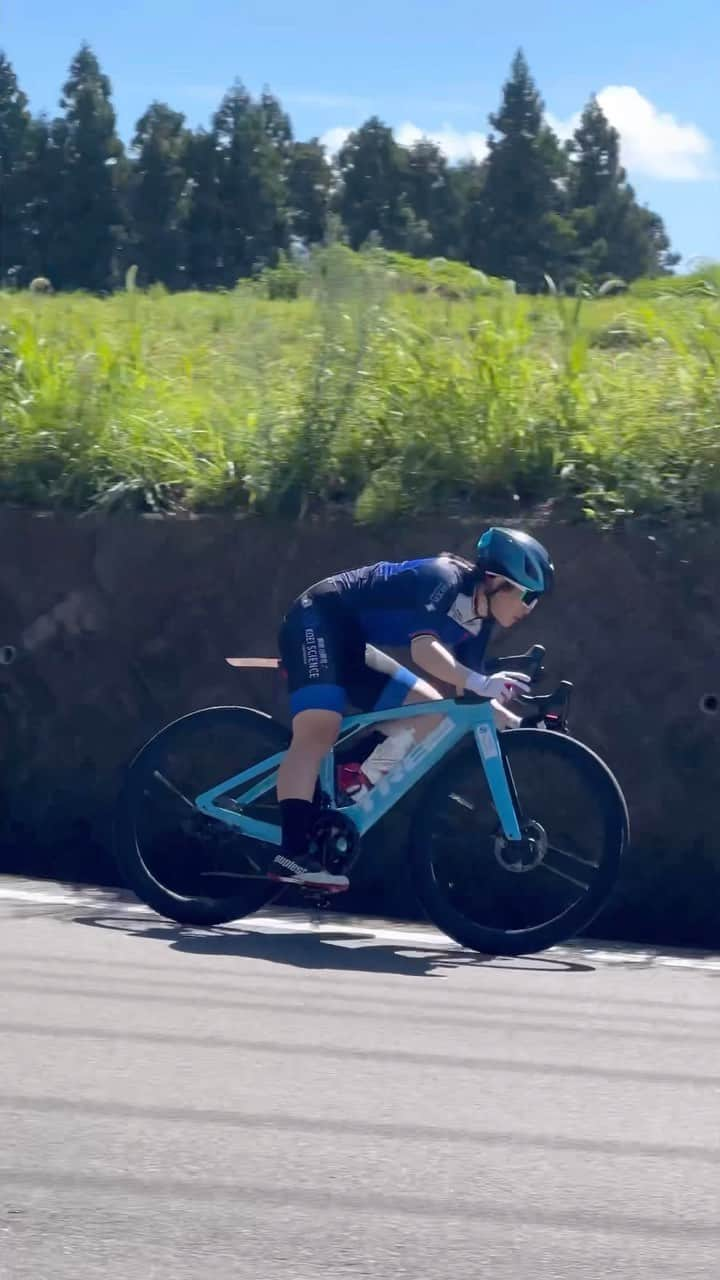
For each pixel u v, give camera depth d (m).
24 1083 3.54
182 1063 3.73
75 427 6.84
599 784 4.93
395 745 5.07
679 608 5.64
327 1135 3.27
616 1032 4.10
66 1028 3.98
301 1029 4.04
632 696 5.66
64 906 5.47
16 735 6.34
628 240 63.53
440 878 5.73
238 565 6.14
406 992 4.45
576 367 6.86
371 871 5.84
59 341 8.15
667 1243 2.78
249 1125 3.31
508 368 6.82
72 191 61.38
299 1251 2.71
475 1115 3.42
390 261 7.57
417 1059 3.81
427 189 67.75
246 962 4.73
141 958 4.74
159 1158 3.11
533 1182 3.04
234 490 6.41
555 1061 3.83
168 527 6.23
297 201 66.38
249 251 61.12
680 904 5.57
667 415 6.36
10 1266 2.62
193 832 5.29
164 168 62.00
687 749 5.59
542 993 4.50
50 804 6.28
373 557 6.00
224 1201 2.91
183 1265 2.64
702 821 5.57
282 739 5.27
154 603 6.21
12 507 6.52
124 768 6.20
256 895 5.16
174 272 61.09
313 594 5.03
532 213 62.97
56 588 6.34
